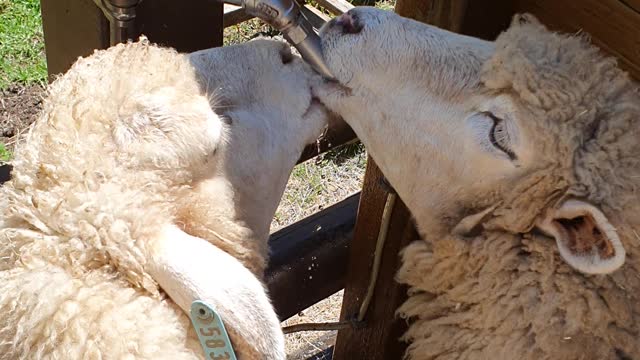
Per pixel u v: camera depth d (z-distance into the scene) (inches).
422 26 42.6
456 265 41.9
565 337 39.4
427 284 43.3
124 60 39.3
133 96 37.5
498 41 40.9
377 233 48.6
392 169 43.1
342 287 51.8
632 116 38.7
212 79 40.6
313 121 42.6
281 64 42.2
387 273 48.3
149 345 34.3
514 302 40.4
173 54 40.2
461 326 42.2
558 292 39.6
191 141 37.3
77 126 37.3
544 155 38.9
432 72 41.6
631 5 41.2
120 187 36.1
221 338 33.6
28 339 34.3
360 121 42.8
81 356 34.0
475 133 40.5
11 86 74.4
